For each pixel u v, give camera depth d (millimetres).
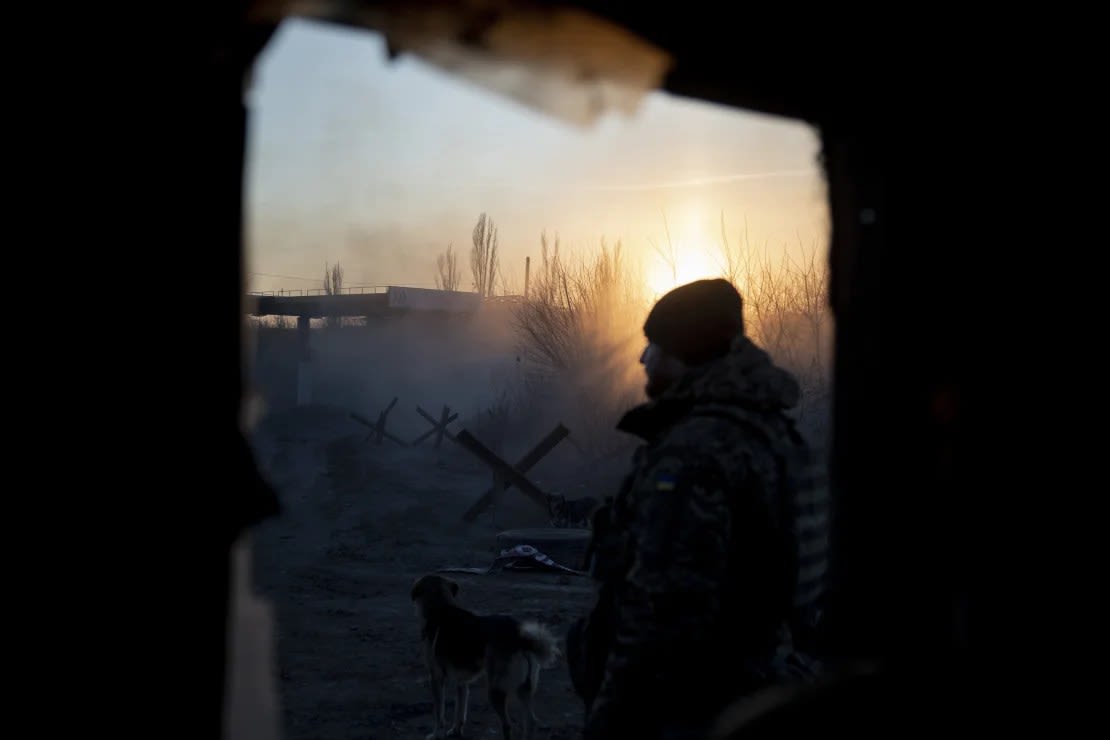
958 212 1263
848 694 1124
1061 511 1143
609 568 2398
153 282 1230
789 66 1385
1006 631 1158
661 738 2164
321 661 7820
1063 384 1158
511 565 12398
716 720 2162
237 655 2141
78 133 1185
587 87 1380
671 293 2527
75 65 1183
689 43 1340
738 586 2230
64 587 1164
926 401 1286
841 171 1441
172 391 1240
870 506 1349
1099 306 1148
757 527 2248
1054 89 1188
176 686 1224
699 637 2150
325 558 13070
